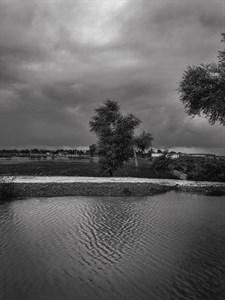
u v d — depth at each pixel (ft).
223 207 104.12
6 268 49.85
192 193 139.54
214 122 150.61
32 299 40.42
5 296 41.09
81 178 177.06
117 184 147.43
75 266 50.98
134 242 63.57
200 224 78.84
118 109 213.25
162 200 118.83
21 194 123.75
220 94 138.92
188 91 145.18
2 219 82.79
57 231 71.15
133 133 203.31
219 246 61.21
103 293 42.09
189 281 45.70
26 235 67.62
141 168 278.46
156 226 76.79
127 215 89.61
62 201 113.39
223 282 45.42
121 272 48.70
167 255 56.13
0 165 284.00
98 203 110.22
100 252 57.62
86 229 73.31
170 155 288.30
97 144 206.59
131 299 40.57
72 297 40.98
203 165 213.05
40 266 50.85
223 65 141.49
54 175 199.62
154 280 46.01
